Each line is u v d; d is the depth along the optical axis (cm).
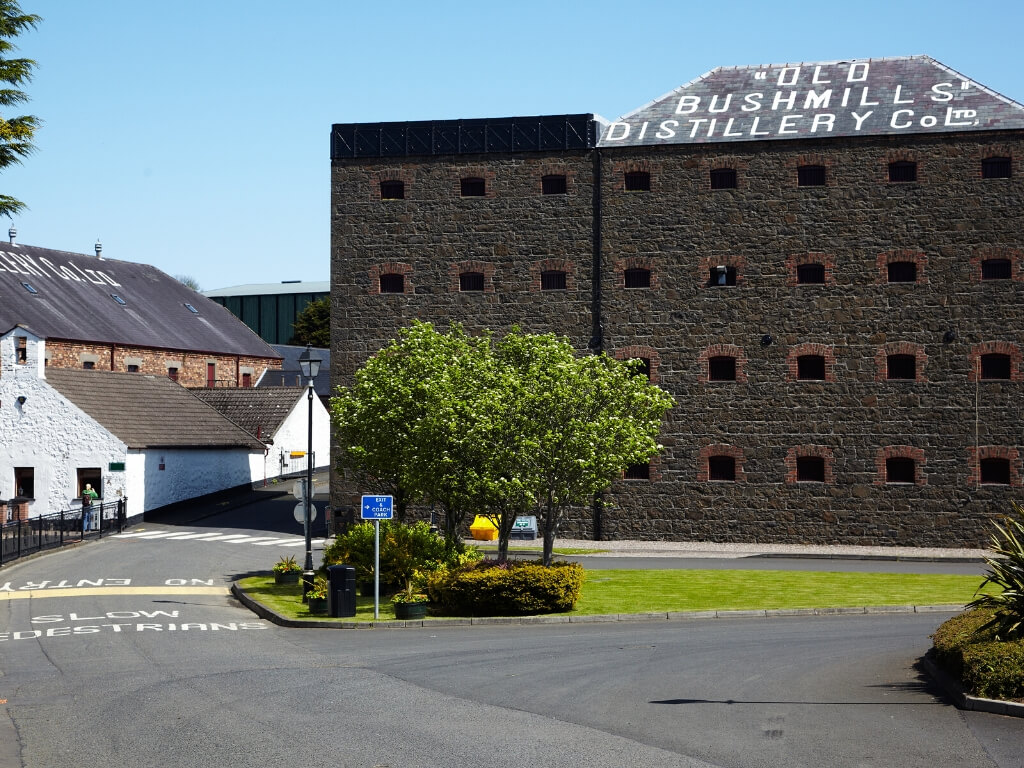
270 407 6656
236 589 3172
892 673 1786
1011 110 4325
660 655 1994
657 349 4466
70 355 6366
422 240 4662
